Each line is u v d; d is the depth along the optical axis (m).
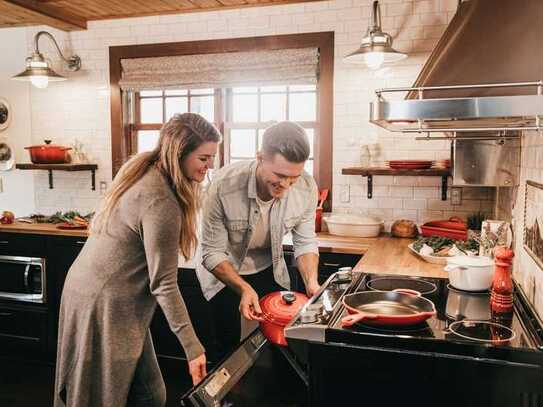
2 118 4.50
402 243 3.15
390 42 3.09
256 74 3.82
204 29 3.95
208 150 1.74
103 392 1.79
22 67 4.45
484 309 1.47
